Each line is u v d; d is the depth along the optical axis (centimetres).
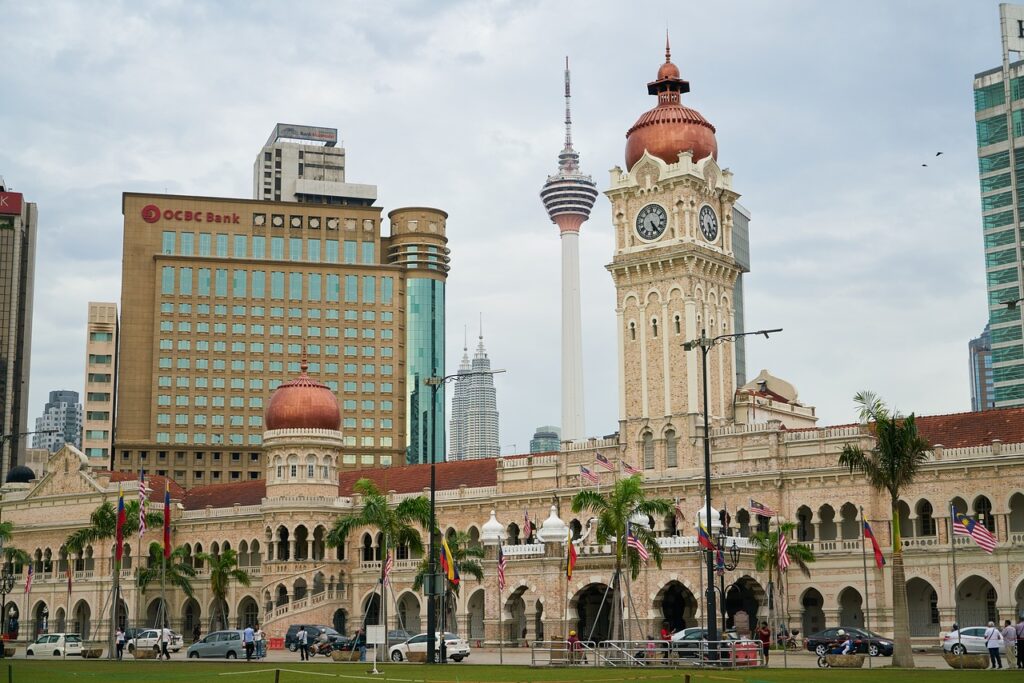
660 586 11325
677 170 13450
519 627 12950
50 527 16850
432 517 8638
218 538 15900
